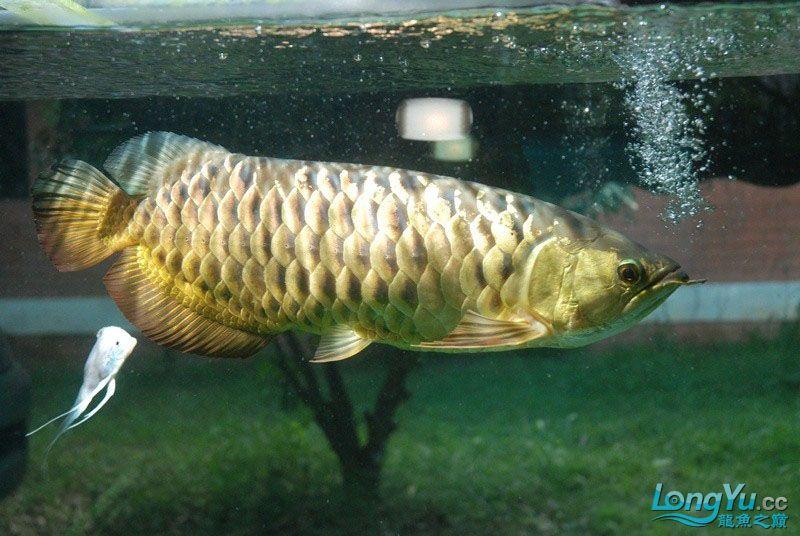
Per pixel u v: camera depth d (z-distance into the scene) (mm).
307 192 738
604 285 743
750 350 2564
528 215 751
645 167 1359
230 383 2447
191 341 765
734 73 1316
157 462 1871
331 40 1179
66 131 1461
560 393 2328
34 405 2320
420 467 1775
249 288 750
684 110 1338
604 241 753
